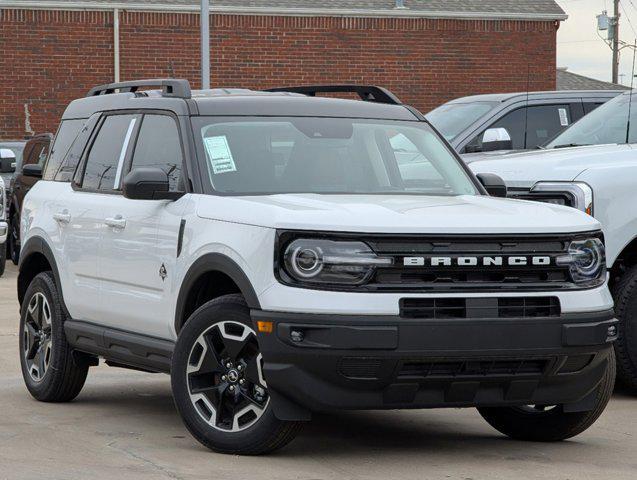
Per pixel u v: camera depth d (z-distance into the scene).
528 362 6.54
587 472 6.51
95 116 8.72
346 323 6.21
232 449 6.70
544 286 6.58
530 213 6.87
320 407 6.33
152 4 31.47
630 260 9.22
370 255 6.31
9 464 6.55
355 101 8.23
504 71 33.88
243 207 6.75
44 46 31.08
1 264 19.36
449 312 6.36
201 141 7.44
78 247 8.28
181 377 6.87
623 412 8.48
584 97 16.06
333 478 6.23
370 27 32.97
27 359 8.93
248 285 6.48
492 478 6.32
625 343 8.89
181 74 31.88
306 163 7.54
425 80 33.41
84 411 8.37
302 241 6.35
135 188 7.21
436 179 7.84
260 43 32.31
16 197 21.88
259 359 6.54
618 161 9.16
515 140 15.75
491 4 33.94
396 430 7.73
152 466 6.48
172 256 7.18
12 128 31.00
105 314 7.99
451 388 6.44
